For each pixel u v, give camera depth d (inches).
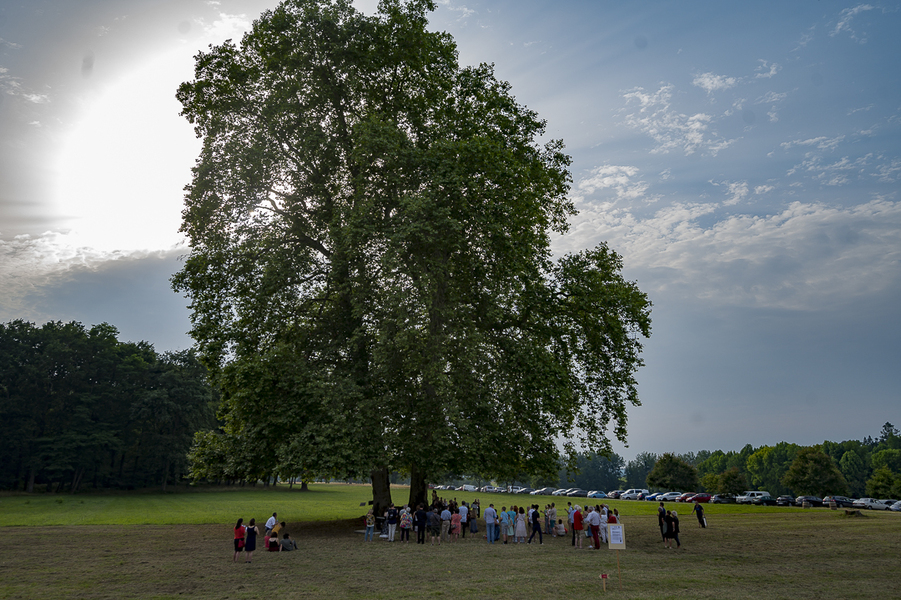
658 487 4042.8
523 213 1210.6
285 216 1261.1
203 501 2746.1
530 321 1225.4
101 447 3501.5
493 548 1005.8
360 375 1120.2
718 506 2613.2
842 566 802.8
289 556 865.5
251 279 1198.9
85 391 3575.3
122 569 735.7
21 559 819.4
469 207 1104.2
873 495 3799.2
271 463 1122.7
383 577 684.7
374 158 1129.4
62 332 3644.2
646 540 1165.7
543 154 1347.2
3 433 3287.4
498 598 567.2
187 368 3737.7
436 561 821.2
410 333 996.6
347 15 1242.0
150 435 3575.3
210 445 1192.2
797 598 572.1
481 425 1080.2
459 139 1217.4
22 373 3442.4
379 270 1113.4
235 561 805.9
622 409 1284.4
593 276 1270.9
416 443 1031.6
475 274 1123.9
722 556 912.9
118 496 3157.0
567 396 1099.9
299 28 1188.5
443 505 1278.3
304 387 1041.5
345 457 989.2
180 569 737.6
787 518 1820.9
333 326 1253.7
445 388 1005.2
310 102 1219.2
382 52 1250.0
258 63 1240.8
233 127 1194.0
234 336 1185.4
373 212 1114.7
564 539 1209.4
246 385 1104.2
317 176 1251.8
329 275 1178.6
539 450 1182.9
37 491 3405.5
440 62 1307.8
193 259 1190.9
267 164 1156.5
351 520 1507.1
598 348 1279.5
